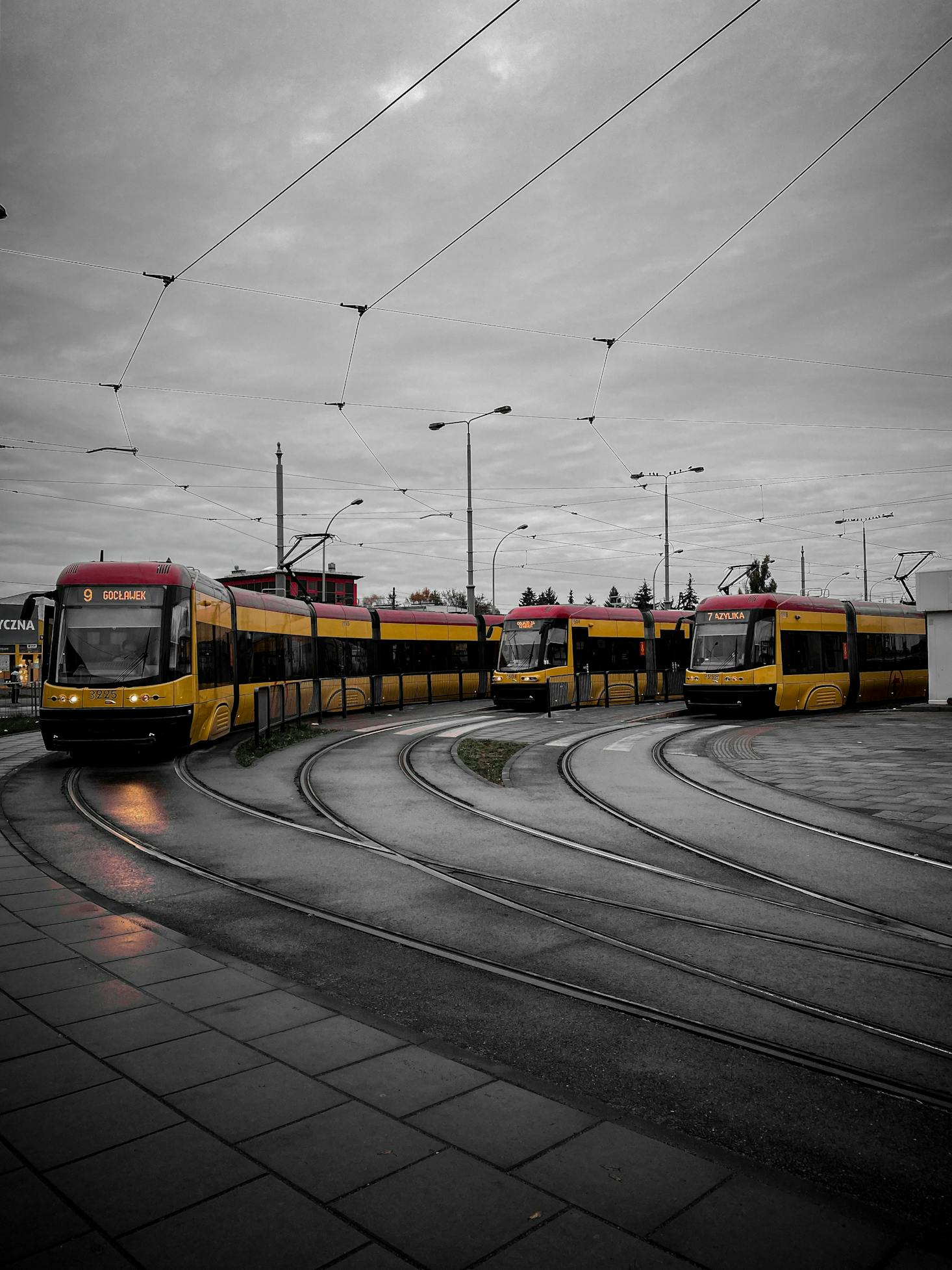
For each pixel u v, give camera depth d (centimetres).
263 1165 323
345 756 1752
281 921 692
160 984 518
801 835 1008
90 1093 379
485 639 3703
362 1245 279
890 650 3356
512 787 1378
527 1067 435
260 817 1130
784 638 2798
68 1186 309
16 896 736
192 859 905
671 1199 306
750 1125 379
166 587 1677
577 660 3161
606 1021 496
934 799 1209
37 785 1402
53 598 1656
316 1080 392
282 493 3111
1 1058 414
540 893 776
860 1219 297
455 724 2455
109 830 1048
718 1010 514
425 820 1110
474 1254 275
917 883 803
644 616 3550
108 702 1595
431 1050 427
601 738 2084
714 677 2717
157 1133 345
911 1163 350
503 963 595
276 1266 269
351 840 997
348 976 568
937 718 2614
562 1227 288
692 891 780
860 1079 425
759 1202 305
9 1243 279
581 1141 343
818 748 1845
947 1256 285
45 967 548
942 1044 471
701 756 1741
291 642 2570
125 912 690
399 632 3269
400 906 735
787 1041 470
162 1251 276
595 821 1101
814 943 641
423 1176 317
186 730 1670
